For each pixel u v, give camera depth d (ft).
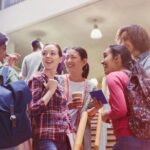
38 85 8.89
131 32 8.63
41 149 8.50
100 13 29.55
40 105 8.52
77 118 9.88
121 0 27.30
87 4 28.30
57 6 30.22
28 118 7.87
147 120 7.57
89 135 9.85
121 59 8.60
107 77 8.07
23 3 32.91
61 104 8.98
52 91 8.70
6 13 33.99
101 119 9.24
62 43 36.19
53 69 9.45
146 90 7.77
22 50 37.78
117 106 7.63
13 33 33.94
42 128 8.60
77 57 10.66
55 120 8.72
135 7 28.27
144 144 7.59
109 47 8.85
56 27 32.55
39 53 13.99
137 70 7.97
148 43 8.63
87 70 10.84
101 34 31.96
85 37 34.68
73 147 8.54
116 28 32.12
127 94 7.80
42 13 31.24
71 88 10.43
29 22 32.14
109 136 16.16
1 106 7.40
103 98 8.91
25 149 8.75
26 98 7.68
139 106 7.67
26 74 14.02
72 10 29.35
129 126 7.63
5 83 8.25
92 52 39.50
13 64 13.39
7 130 7.32
